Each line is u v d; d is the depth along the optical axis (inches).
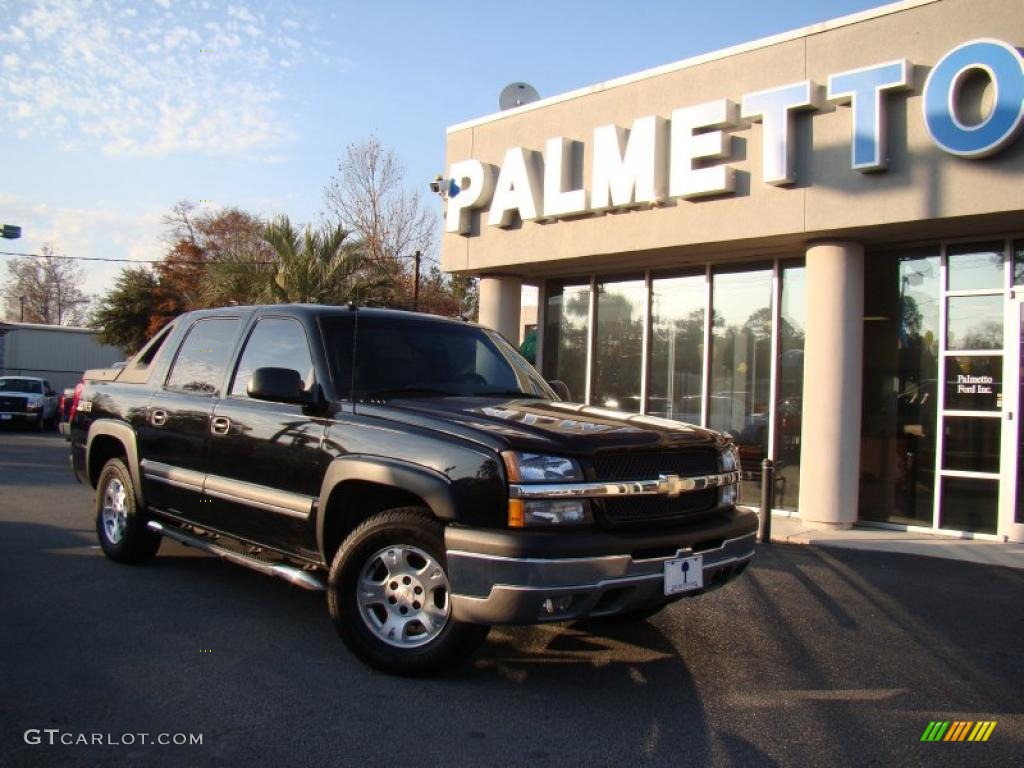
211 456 224.4
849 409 390.3
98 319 1544.0
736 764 143.2
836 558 329.4
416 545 172.4
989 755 150.8
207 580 253.3
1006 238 373.7
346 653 191.8
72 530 324.8
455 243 531.5
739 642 214.5
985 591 278.5
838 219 371.2
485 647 202.1
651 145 425.4
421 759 140.7
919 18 352.2
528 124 495.8
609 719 160.9
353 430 187.0
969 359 382.3
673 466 180.9
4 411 943.0
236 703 161.5
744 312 462.0
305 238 735.1
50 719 151.9
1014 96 320.2
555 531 160.7
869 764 145.6
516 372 235.3
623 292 514.3
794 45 386.9
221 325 244.7
